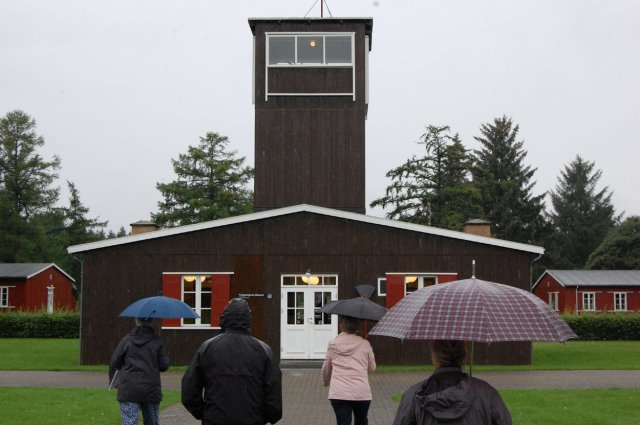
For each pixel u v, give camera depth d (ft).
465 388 17.29
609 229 278.87
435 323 18.44
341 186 107.55
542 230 249.34
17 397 56.70
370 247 93.15
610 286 197.77
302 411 53.11
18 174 240.12
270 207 107.24
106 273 93.35
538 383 69.82
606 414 48.91
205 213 196.75
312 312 92.84
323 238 93.40
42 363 91.61
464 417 16.99
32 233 235.61
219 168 201.98
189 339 92.43
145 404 35.27
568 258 272.10
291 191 107.55
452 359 18.11
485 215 242.37
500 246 92.38
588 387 65.82
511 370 84.28
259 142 108.17
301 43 109.50
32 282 194.39
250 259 93.35
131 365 34.94
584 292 198.08
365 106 108.68
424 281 92.84
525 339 18.02
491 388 17.78
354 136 108.17
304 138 108.17
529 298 19.47
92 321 92.58
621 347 121.80
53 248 240.12
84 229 259.60
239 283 93.04
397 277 92.48
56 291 208.54
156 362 35.32
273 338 92.43
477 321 18.26
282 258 93.30
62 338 150.92
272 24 109.70
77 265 249.14
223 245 93.50
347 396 33.01
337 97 108.78
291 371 83.41
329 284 93.20
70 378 74.43
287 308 92.99
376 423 47.24
